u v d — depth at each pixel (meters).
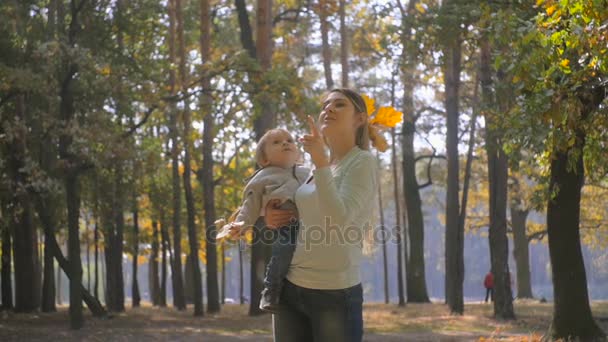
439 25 16.22
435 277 127.69
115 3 24.09
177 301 37.16
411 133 39.94
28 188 22.00
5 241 31.52
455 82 28.14
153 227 44.16
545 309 30.33
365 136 3.95
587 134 11.91
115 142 21.84
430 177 41.66
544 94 10.12
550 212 14.99
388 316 28.06
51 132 21.09
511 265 96.81
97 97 22.39
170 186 38.12
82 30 23.22
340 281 3.80
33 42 21.05
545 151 12.53
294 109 23.58
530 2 14.31
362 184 3.74
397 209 39.81
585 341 14.52
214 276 32.09
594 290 78.31
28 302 29.78
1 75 20.00
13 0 19.86
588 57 10.34
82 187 28.12
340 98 3.92
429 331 20.88
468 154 28.08
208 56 28.84
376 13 23.31
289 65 36.59
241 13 30.58
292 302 3.89
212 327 23.33
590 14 8.77
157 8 26.78
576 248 14.83
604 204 42.59
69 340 19.19
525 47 10.16
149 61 25.75
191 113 26.92
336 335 3.80
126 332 21.31
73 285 22.31
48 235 23.27
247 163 43.03
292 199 3.96
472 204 48.00
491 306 34.19
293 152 4.11
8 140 20.59
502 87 16.19
